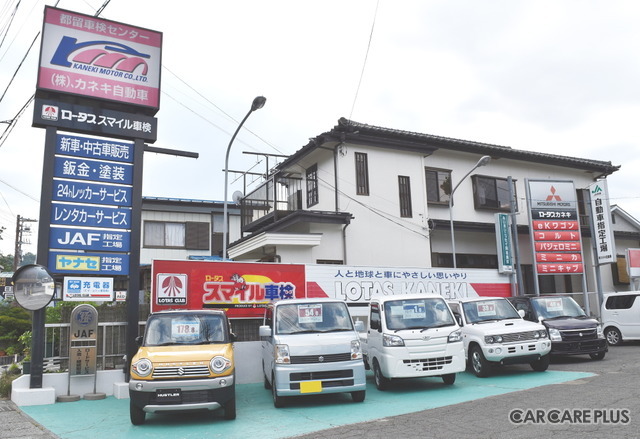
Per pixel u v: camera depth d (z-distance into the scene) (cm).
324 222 1805
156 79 1256
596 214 2284
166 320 984
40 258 1086
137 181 1203
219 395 834
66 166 1141
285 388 925
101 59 1196
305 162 2109
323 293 1451
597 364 1284
